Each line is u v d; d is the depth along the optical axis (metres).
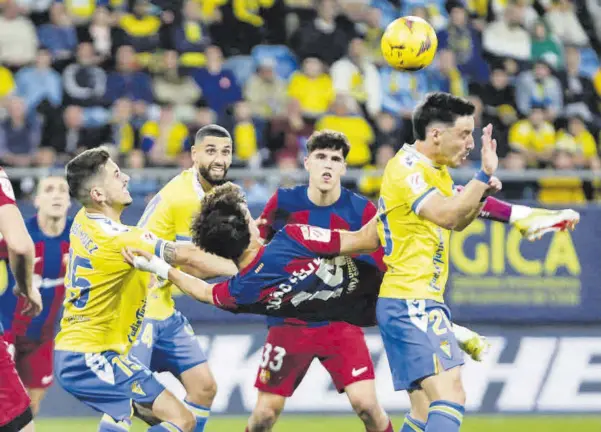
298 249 15.30
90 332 15.95
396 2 39.00
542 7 40.34
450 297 27.53
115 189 16.16
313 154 19.05
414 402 16.33
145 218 18.88
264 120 33.53
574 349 27.55
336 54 36.09
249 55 36.59
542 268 27.81
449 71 36.34
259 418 19.34
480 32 38.28
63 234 21.67
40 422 25.59
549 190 32.00
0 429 14.34
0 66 33.78
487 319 27.59
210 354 26.62
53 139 32.38
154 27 35.28
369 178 31.36
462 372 27.05
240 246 15.20
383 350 26.75
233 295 15.46
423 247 15.56
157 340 18.52
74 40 34.88
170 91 34.00
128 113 32.75
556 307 27.77
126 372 16.03
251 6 37.22
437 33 37.25
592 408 27.16
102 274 15.73
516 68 38.00
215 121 32.75
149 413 16.23
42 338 21.95
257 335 26.84
